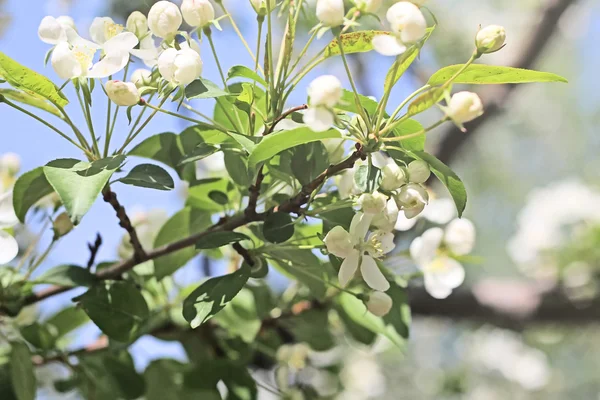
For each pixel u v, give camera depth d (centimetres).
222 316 81
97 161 66
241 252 70
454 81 66
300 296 85
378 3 64
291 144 65
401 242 87
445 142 118
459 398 166
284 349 90
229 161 72
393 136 68
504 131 217
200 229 76
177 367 80
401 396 169
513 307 117
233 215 73
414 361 175
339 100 63
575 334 166
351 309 79
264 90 71
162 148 74
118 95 65
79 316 81
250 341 81
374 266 67
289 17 67
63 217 74
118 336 72
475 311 115
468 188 218
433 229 78
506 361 164
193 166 74
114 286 73
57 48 66
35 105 69
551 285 122
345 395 120
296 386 90
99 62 67
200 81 67
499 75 66
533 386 162
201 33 68
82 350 78
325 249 69
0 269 74
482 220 217
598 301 119
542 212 140
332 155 71
